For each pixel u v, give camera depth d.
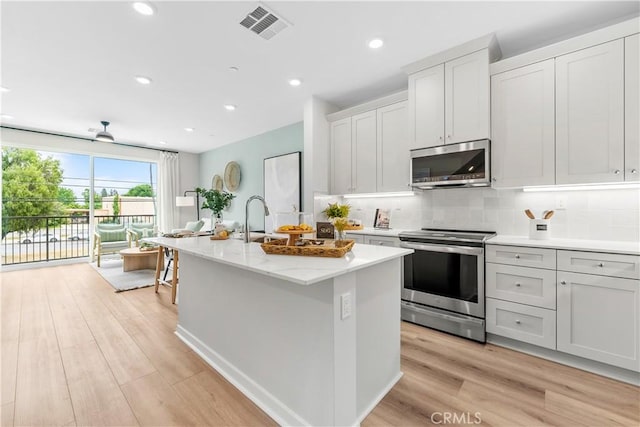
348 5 2.02
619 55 1.95
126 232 6.05
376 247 2.02
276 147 5.22
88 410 1.60
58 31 2.28
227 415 1.58
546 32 2.36
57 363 2.08
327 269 1.34
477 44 2.46
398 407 1.63
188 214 7.16
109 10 2.04
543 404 1.64
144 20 2.16
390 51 2.63
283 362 1.56
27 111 4.14
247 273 1.78
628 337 1.80
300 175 4.77
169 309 3.20
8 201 5.35
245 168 5.92
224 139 5.93
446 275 2.61
